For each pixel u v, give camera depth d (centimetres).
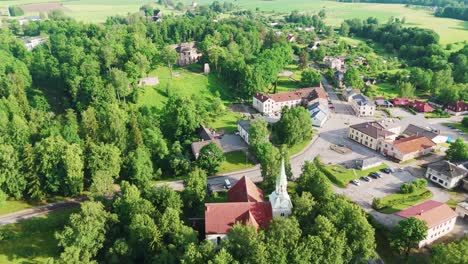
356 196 15025
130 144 16725
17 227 12988
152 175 15850
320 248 9994
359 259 10788
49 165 14012
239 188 13288
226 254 9612
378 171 16788
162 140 17350
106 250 11356
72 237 10975
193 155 17750
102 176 13012
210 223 11556
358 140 19725
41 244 12400
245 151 18650
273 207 11875
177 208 12550
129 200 12106
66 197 14762
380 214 13838
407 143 18025
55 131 16262
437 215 12338
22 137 15838
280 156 15000
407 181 16062
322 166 17112
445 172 15512
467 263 9644
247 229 10194
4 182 13938
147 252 10906
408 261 11625
